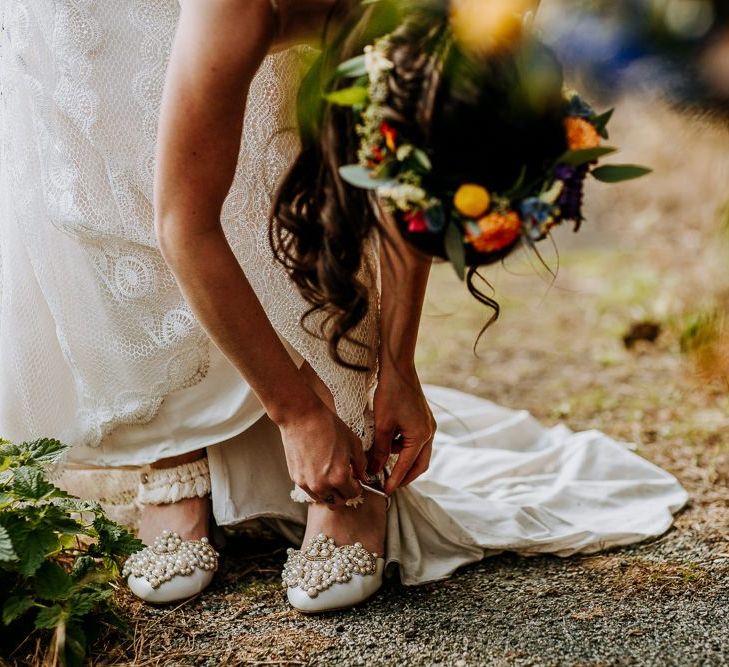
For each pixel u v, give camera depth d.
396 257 1.39
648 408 2.36
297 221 1.26
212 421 1.55
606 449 1.97
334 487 1.39
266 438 1.64
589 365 2.70
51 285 1.54
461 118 1.05
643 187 3.91
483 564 1.63
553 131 1.09
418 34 1.09
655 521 1.74
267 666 1.34
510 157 1.07
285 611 1.49
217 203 1.25
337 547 1.50
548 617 1.44
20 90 1.52
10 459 1.42
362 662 1.33
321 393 1.50
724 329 2.55
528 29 1.13
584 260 3.61
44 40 1.49
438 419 2.15
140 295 1.51
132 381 1.55
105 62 1.46
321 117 1.20
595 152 1.10
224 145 1.22
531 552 1.65
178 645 1.40
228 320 1.29
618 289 3.21
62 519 1.35
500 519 1.70
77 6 1.45
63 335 1.55
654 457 2.09
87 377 1.57
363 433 1.50
